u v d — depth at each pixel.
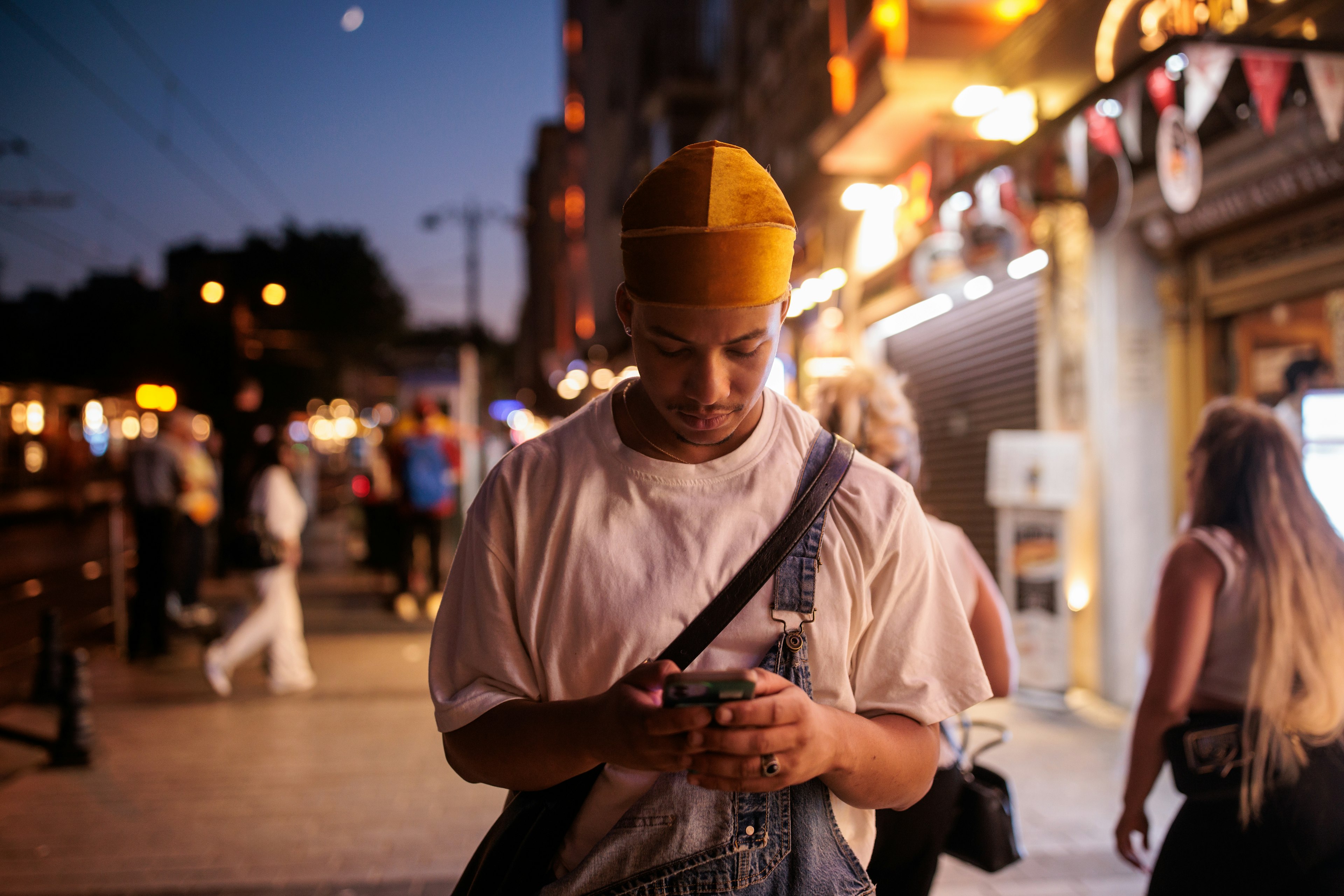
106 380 37.66
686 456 1.23
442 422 11.21
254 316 38.72
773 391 1.31
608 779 1.20
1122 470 6.17
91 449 31.84
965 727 2.27
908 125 8.71
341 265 41.44
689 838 1.18
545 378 59.59
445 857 4.09
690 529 1.19
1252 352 5.58
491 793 4.93
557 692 1.21
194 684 7.48
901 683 1.24
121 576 8.88
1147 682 2.09
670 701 0.99
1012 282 7.57
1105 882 3.78
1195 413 5.96
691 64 29.56
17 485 26.92
